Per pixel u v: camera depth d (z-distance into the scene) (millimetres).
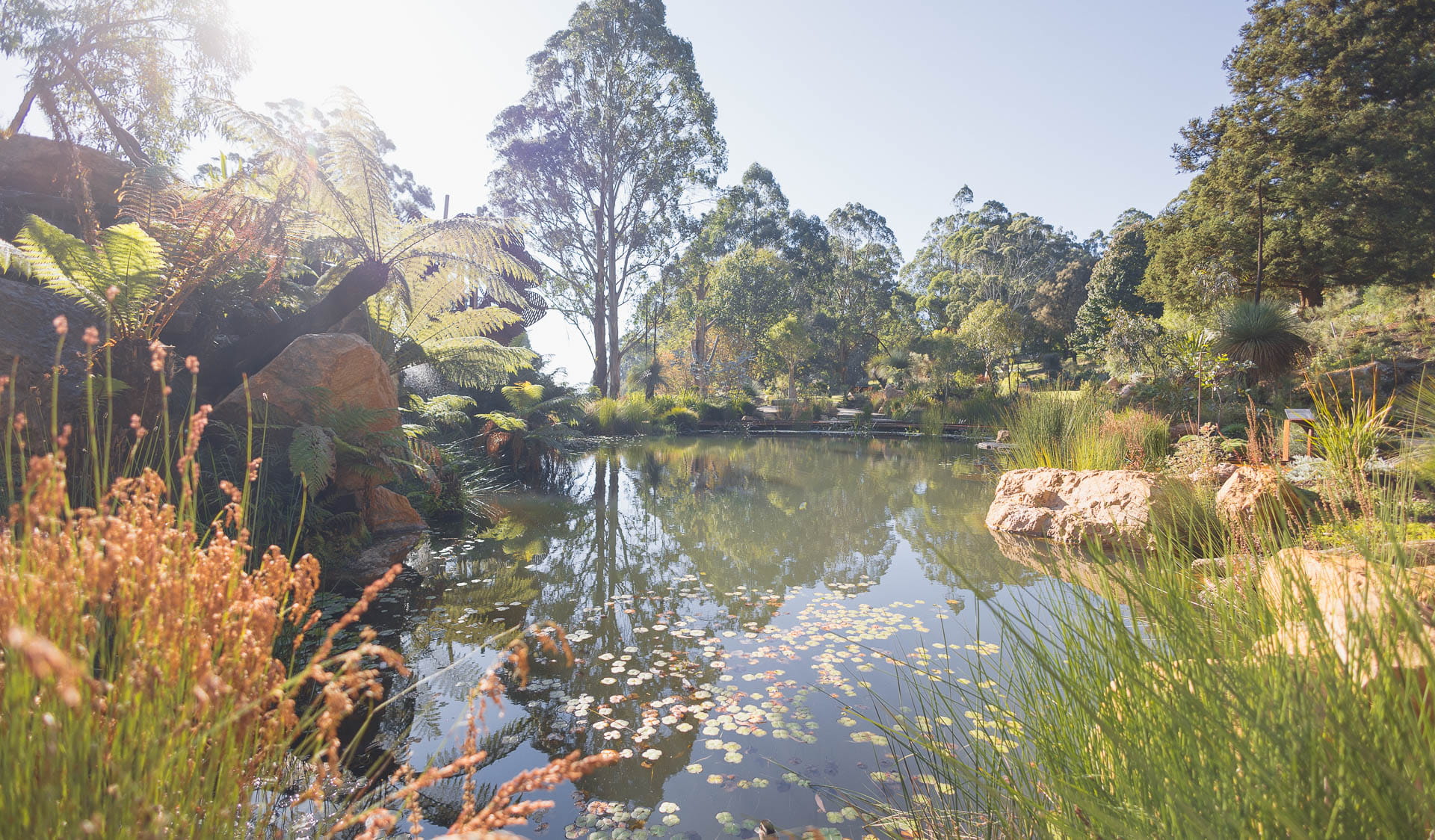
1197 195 19562
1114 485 5336
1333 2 17453
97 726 853
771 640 3398
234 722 944
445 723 2465
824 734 2420
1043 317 37594
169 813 846
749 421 20219
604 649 3283
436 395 9586
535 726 2480
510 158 19953
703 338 31422
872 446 14969
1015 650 1806
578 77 20281
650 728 2479
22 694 781
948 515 6930
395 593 4102
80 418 3781
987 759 1645
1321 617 1036
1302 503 2266
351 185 7906
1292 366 10812
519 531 6070
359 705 2543
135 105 11609
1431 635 926
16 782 762
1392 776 743
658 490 8570
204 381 5348
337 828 977
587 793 2062
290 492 4484
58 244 3631
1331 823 814
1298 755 895
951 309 43188
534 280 8664
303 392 4762
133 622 954
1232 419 10320
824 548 5539
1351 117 16375
